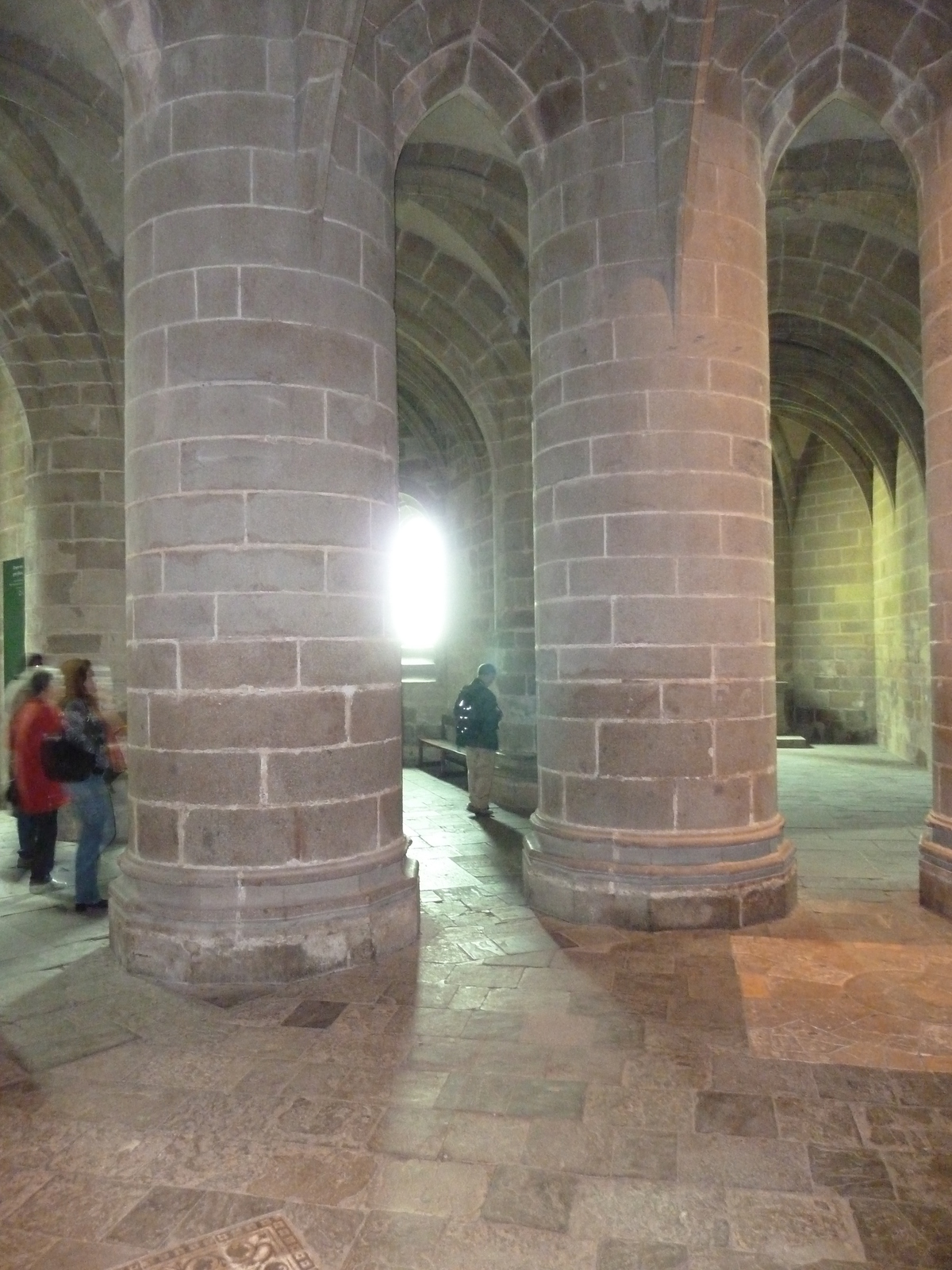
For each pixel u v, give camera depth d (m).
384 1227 3.07
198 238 5.35
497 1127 3.68
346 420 5.56
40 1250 2.96
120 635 9.25
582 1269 2.87
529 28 6.35
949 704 6.49
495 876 7.60
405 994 5.04
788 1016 4.74
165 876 5.36
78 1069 4.20
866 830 9.48
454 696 14.03
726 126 6.34
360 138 5.69
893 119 6.71
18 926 6.33
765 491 6.55
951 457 6.38
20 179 8.26
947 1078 4.09
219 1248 2.97
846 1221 3.09
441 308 10.59
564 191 6.54
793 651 19.02
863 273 10.55
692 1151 3.50
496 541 11.10
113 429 9.19
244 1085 4.04
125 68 5.56
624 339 6.28
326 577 5.45
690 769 6.21
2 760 10.60
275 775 5.32
